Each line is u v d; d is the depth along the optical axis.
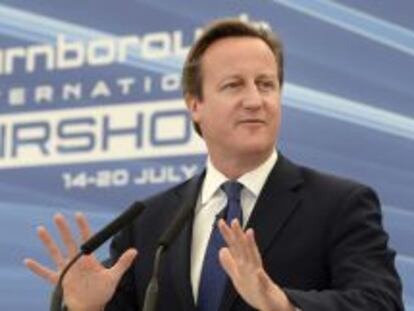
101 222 3.70
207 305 2.04
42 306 3.75
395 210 3.29
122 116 3.74
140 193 3.66
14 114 3.93
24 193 3.85
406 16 3.36
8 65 3.98
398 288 1.96
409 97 3.32
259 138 2.10
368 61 3.40
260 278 1.79
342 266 1.97
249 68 2.12
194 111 2.28
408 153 3.30
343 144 3.39
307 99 3.46
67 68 3.87
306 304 1.80
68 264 1.96
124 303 2.17
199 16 3.66
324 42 3.46
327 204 2.06
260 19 3.56
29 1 3.99
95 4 3.86
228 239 1.81
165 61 3.70
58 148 3.82
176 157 3.61
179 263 2.08
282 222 2.06
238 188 2.15
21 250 3.82
